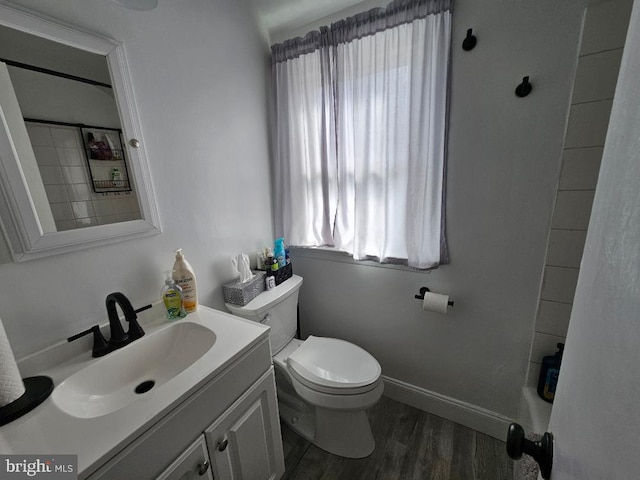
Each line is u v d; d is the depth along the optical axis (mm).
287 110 1613
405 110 1327
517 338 1354
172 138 1186
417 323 1583
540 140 1139
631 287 248
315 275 1849
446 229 1392
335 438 1403
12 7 757
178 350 1098
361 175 1473
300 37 1524
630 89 317
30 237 822
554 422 497
